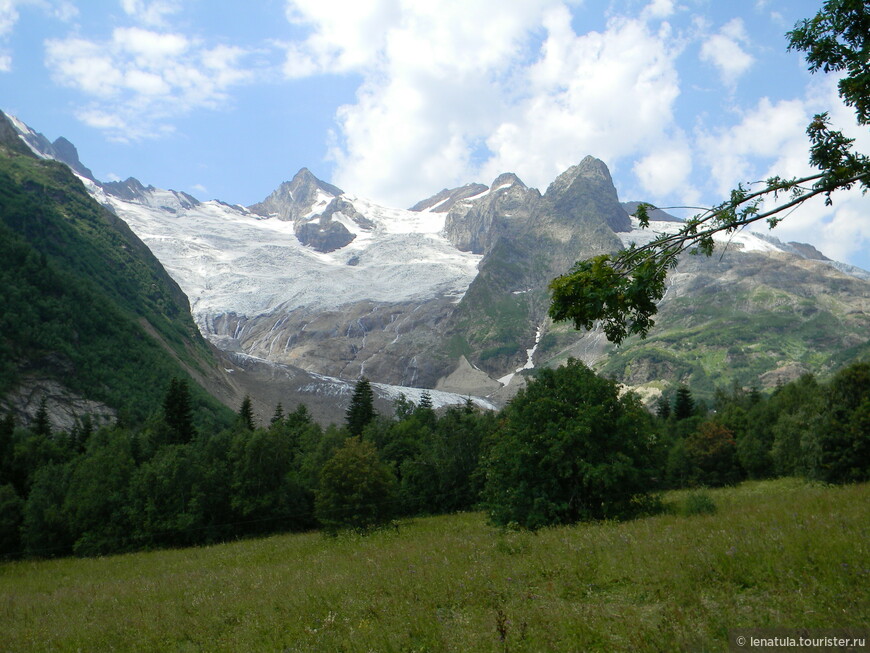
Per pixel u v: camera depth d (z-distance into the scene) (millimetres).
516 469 30625
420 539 28562
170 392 87750
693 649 6898
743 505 23188
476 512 59812
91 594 22438
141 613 15266
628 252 8609
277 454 61844
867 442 46625
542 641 7930
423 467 67438
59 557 58438
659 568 10898
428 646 8828
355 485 41625
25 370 140375
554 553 14211
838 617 7355
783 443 63500
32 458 75062
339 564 19609
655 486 31859
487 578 12328
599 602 9734
